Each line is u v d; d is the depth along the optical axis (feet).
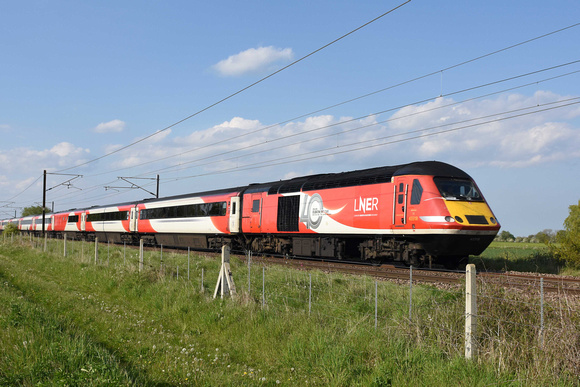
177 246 111.86
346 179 65.98
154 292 42.24
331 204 67.21
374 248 61.82
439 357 21.83
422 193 55.21
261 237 84.58
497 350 20.61
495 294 24.32
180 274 53.21
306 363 23.95
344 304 33.53
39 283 50.29
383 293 35.63
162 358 24.89
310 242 72.13
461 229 52.85
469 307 21.56
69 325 30.12
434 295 32.04
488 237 54.90
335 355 23.16
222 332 30.68
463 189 55.93
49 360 20.95
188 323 33.55
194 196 104.01
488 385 18.69
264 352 26.66
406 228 56.29
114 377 18.86
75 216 171.12
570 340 19.89
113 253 80.64
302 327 28.02
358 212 62.69
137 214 127.24
